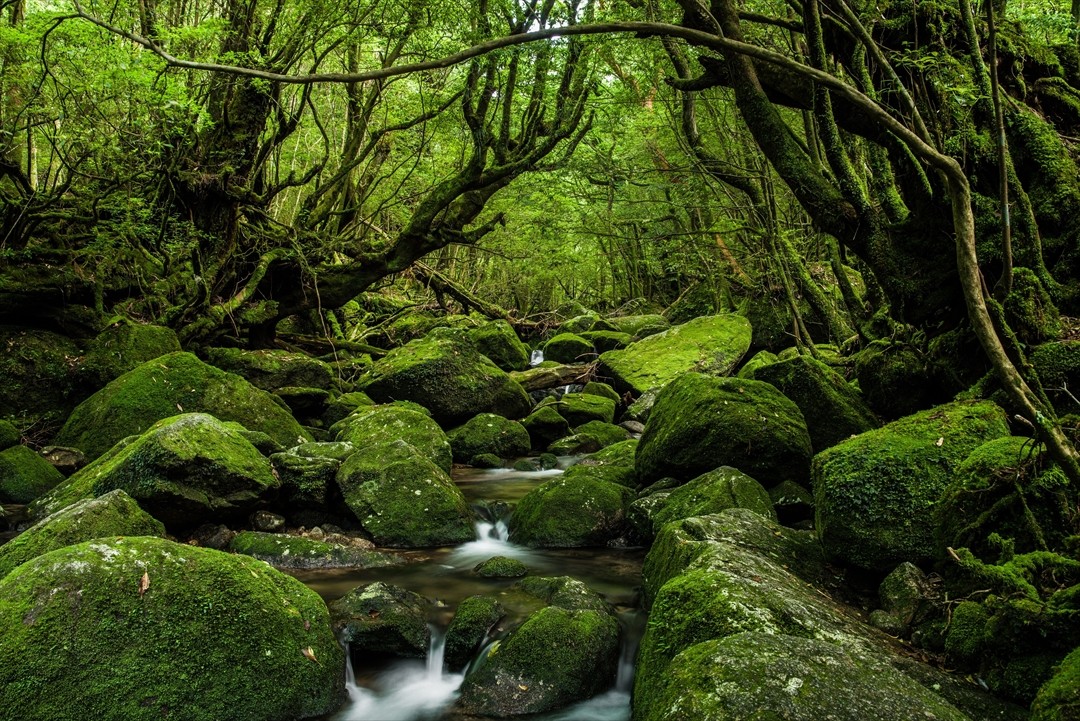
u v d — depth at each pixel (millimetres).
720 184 11422
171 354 8891
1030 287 5035
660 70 11023
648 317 22375
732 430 6762
